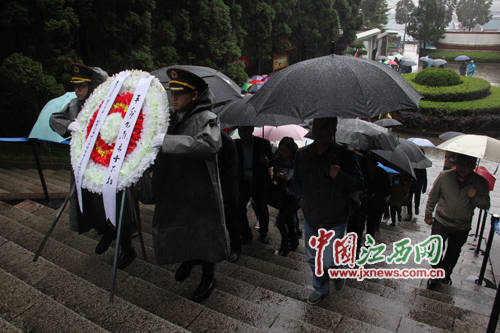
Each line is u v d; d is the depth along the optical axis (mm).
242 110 4277
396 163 4512
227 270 3805
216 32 12367
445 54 38406
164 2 11289
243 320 2820
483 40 39469
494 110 17156
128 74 2984
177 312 2742
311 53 25906
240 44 14844
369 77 2639
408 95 2621
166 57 10617
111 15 9219
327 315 3018
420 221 7938
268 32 17531
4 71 7895
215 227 2795
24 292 2654
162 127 2604
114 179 2613
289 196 4445
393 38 48531
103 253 3719
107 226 3535
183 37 11391
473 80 20547
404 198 5836
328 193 3080
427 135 17328
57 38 8195
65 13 8117
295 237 4863
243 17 16547
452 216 4344
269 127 5941
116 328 2463
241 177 4457
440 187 4457
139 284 3061
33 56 8523
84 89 3350
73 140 3031
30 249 3592
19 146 9922
